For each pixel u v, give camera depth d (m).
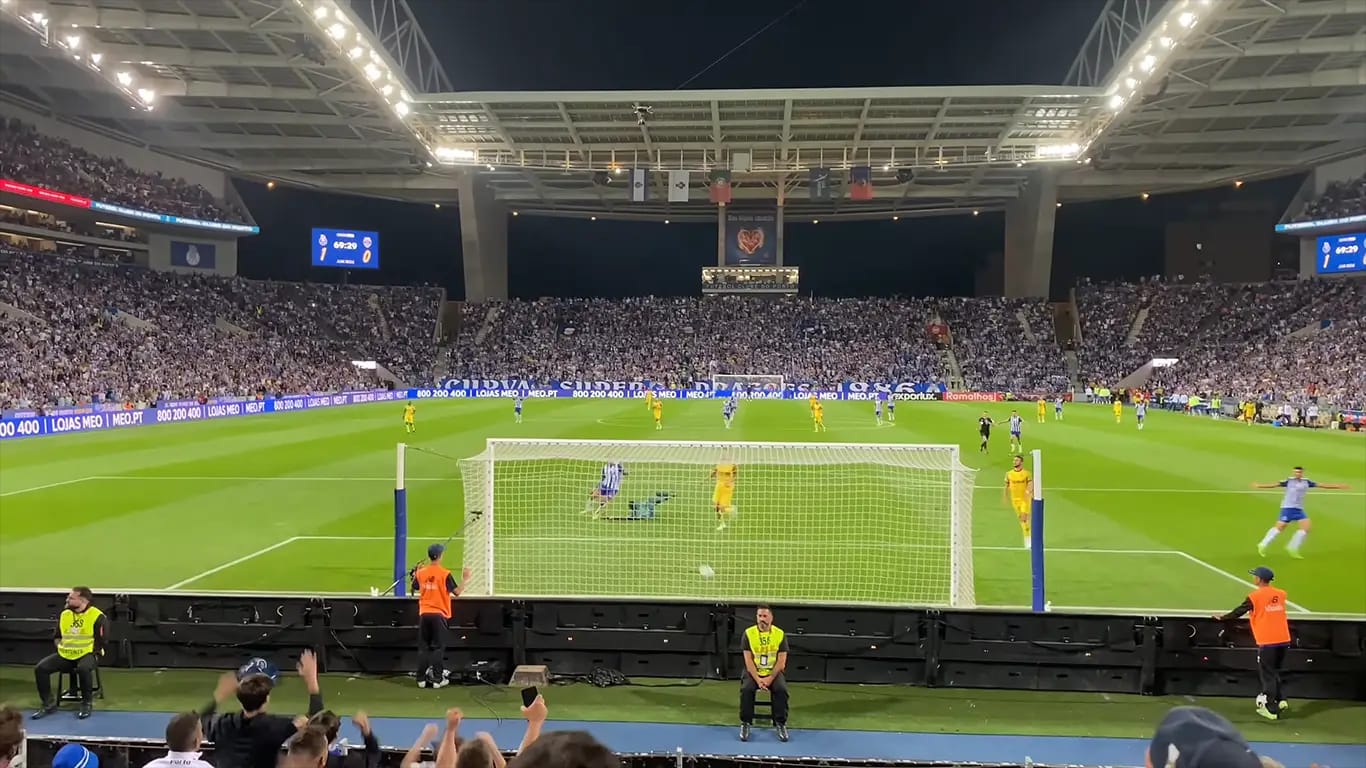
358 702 8.84
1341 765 7.45
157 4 34.19
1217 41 34.88
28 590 9.83
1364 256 49.94
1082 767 6.08
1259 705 8.52
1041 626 9.12
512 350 70.25
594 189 69.19
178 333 52.53
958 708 8.70
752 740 7.98
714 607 9.45
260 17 35.31
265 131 52.62
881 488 21.31
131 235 58.44
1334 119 47.97
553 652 9.55
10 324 42.56
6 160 44.91
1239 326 59.00
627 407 54.00
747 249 70.00
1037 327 67.06
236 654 9.64
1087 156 52.97
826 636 9.35
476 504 13.19
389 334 69.31
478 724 8.32
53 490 21.48
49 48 38.41
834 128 46.72
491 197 69.75
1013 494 16.05
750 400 62.84
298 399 51.00
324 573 13.67
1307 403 43.19
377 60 36.16
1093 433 37.28
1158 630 8.95
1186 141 50.84
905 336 70.38
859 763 5.83
